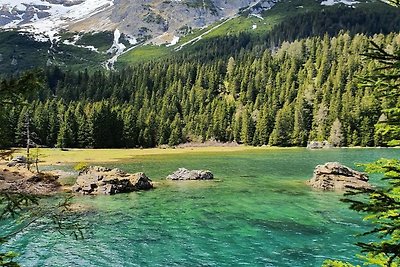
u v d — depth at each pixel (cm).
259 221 3350
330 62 16838
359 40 16512
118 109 14912
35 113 12475
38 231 3009
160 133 14712
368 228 3059
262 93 16775
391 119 832
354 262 2338
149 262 2425
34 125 12188
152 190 5053
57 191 4731
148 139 14312
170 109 16625
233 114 15888
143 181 5184
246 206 3969
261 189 4972
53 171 6856
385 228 763
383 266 927
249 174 6500
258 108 15612
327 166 5184
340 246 2647
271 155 10325
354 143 12569
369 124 12362
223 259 2458
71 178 6066
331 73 15225
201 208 3912
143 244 2773
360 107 12650
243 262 2397
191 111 16525
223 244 2752
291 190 4856
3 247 2659
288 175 6300
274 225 3212
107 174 5147
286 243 2742
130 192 4900
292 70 17000
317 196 4428
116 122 13650
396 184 812
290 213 3612
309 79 16025
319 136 13412
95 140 13062
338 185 4919
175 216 3594
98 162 8862
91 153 11244
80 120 13038
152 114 15012
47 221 3250
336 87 14300
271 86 16712
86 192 4712
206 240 2852
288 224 3238
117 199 4428
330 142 12800
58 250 2627
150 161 9131
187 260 2450
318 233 2956
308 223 3250
